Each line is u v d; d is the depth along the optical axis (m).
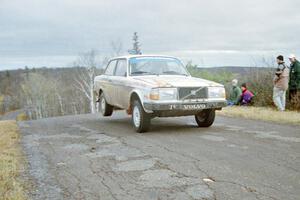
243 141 6.85
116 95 9.45
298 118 9.35
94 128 9.51
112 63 10.25
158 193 4.21
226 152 5.98
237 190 4.16
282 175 4.64
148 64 9.24
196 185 4.41
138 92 8.02
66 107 73.69
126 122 10.48
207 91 7.84
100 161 5.85
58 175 5.20
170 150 6.31
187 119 10.43
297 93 11.70
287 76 11.07
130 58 9.32
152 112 7.75
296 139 6.89
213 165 5.22
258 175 4.67
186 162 5.46
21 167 5.70
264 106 13.47
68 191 4.49
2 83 112.88
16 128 10.30
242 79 15.16
